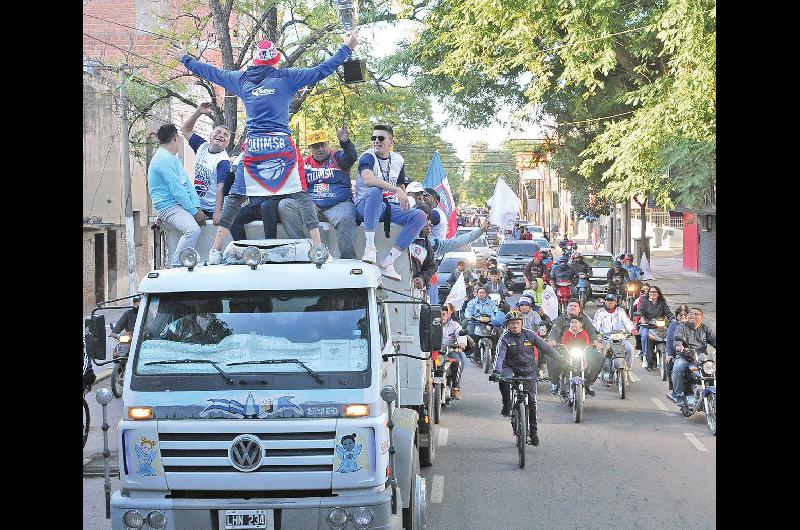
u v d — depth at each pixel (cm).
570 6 3772
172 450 928
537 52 4003
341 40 3962
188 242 1241
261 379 938
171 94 3950
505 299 3003
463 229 5341
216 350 955
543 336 2088
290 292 980
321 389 935
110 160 4131
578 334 2020
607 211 5862
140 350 959
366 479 926
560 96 4916
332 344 958
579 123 4997
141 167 4653
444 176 2392
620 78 4553
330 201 1242
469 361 2862
